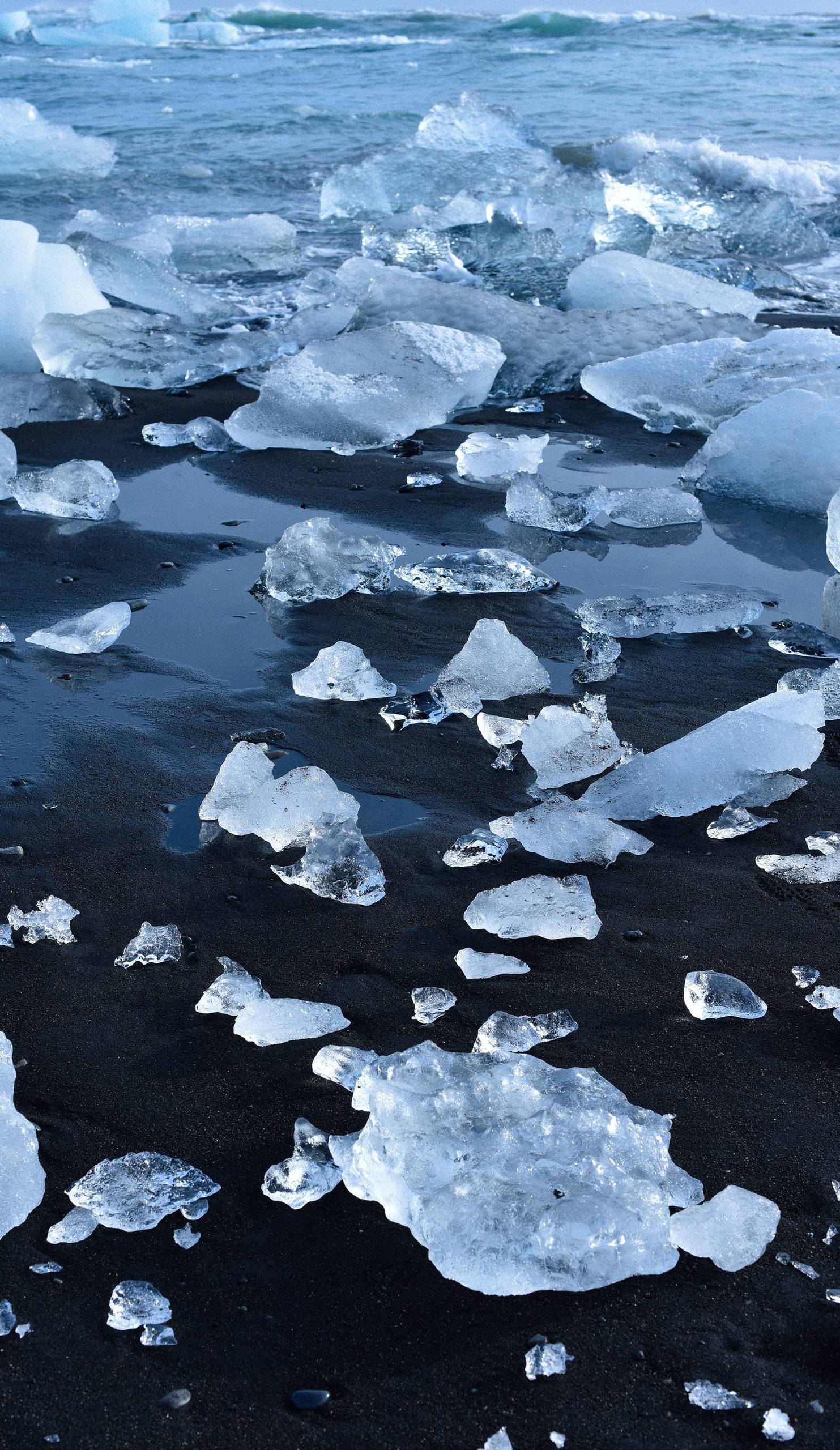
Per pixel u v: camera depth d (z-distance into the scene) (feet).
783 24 104.47
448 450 16.14
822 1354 4.69
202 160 40.27
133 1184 5.44
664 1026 6.46
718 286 22.30
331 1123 5.86
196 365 18.92
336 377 16.85
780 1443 4.38
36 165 37.01
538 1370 4.65
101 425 16.99
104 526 13.48
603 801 8.47
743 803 8.54
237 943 7.14
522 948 7.10
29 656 10.51
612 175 34.17
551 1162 5.37
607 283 22.20
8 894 7.54
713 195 29.99
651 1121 5.62
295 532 12.12
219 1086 6.09
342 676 9.91
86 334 19.07
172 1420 4.49
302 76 70.28
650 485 14.94
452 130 37.09
